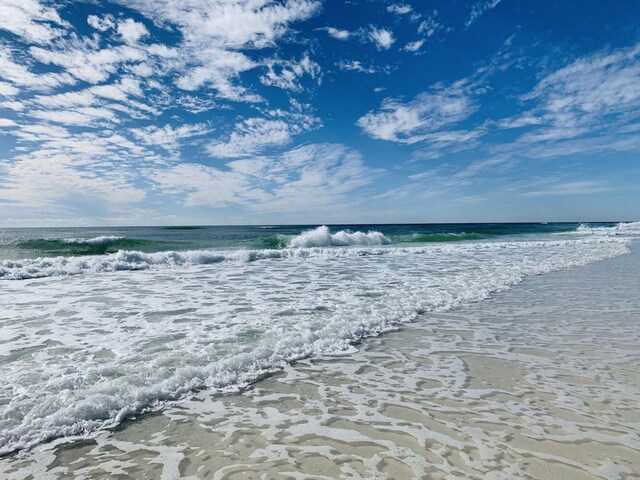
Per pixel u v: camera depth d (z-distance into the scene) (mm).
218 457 2689
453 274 11203
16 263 11820
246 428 3076
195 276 11227
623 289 8914
